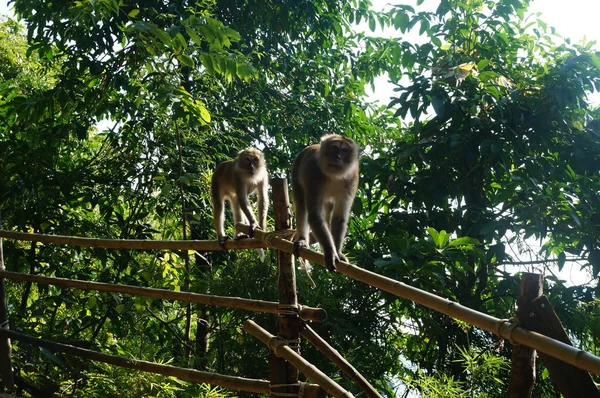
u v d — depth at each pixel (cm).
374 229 797
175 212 923
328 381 418
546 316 294
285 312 473
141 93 880
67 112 905
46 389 677
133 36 798
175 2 968
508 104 771
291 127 1060
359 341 762
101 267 955
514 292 755
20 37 1187
